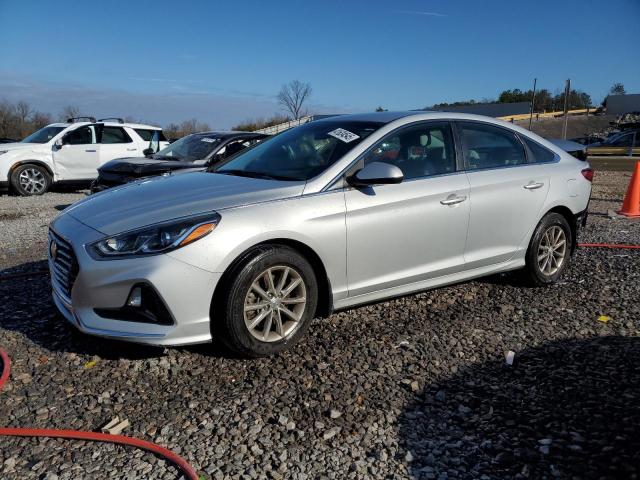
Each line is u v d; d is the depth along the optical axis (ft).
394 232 13.34
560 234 17.21
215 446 9.02
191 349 12.43
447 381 11.26
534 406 10.27
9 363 11.48
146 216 11.36
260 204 11.79
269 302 11.78
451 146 14.97
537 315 14.90
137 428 9.47
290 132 16.05
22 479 8.16
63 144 44.42
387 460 8.73
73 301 11.23
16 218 31.83
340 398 10.53
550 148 17.46
